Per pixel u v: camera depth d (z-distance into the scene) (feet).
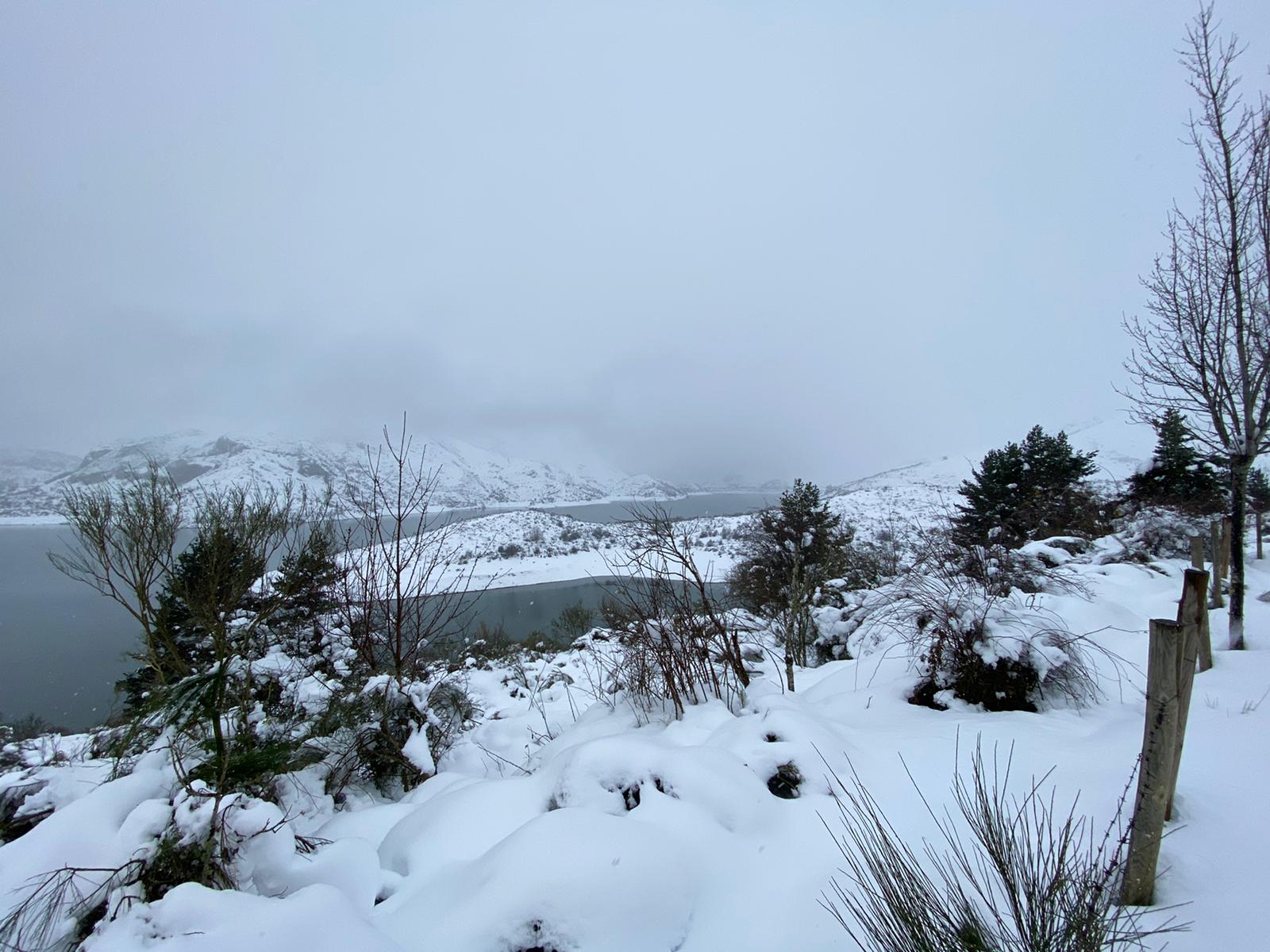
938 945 6.06
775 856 8.80
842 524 112.98
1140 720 12.37
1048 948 5.74
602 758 10.57
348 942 7.17
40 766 14.38
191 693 12.10
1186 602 8.77
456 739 17.21
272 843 9.64
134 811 9.78
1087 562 37.32
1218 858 7.80
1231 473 18.40
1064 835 7.01
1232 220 16.53
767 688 15.49
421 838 10.36
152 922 7.59
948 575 18.12
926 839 8.75
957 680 15.01
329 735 14.66
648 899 7.65
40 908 8.77
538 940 7.30
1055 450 76.74
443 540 20.49
